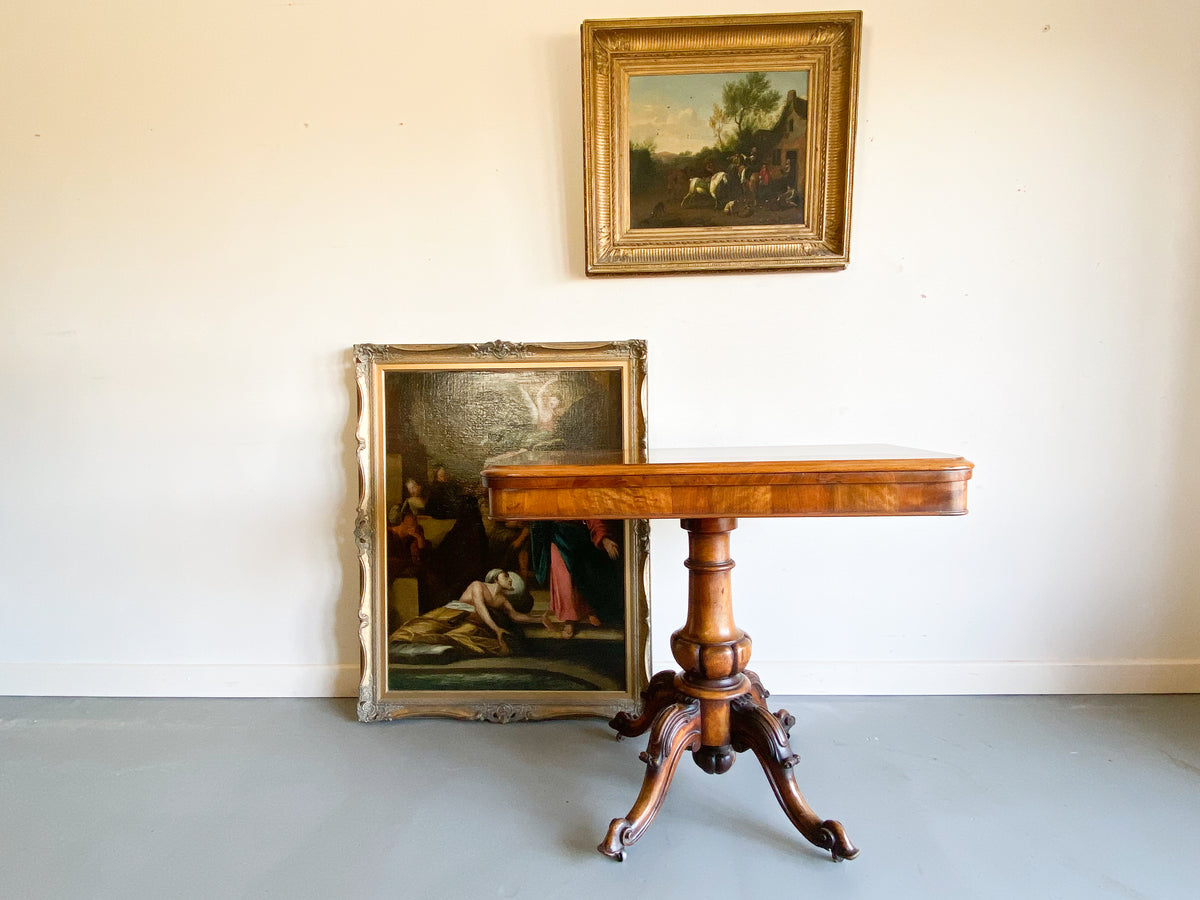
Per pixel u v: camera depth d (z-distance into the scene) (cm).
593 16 174
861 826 129
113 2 176
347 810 136
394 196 179
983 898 110
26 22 177
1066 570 181
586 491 110
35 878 117
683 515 109
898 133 174
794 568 183
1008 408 178
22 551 186
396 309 181
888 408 179
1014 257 175
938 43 171
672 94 171
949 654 183
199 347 183
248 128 178
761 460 120
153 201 180
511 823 132
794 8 172
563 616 178
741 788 144
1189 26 168
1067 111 171
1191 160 171
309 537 185
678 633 135
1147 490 178
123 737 167
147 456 184
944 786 141
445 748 161
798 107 170
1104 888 112
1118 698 179
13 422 183
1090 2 169
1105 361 176
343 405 183
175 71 177
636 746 162
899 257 176
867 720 170
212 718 176
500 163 178
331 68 177
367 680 176
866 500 107
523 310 181
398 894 112
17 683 187
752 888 113
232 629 187
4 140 180
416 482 179
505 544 179
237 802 139
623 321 180
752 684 148
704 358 180
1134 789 139
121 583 186
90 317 182
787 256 173
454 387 179
